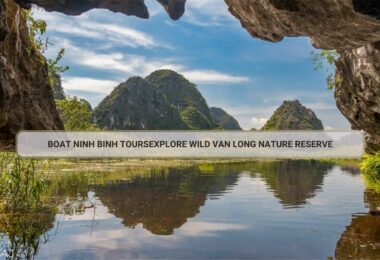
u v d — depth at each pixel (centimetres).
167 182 1552
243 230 676
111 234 656
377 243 587
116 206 946
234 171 2273
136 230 688
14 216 796
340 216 783
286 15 477
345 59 898
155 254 544
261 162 3791
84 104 4050
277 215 799
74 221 764
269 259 520
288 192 1184
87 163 3014
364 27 445
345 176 1831
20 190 841
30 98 762
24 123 755
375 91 828
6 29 583
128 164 3050
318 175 1917
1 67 632
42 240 621
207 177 1812
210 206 932
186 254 542
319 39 526
